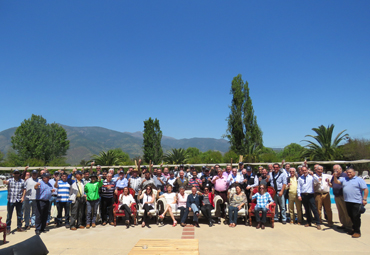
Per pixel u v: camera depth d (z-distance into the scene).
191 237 7.31
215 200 9.04
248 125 37.50
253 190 9.03
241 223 9.09
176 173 12.69
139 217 9.65
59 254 6.02
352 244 6.52
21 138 55.81
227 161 35.72
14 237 7.70
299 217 8.86
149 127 38.94
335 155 29.95
